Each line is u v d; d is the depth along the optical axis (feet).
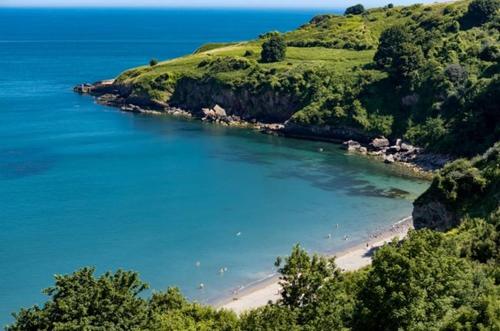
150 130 558.56
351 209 344.08
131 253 279.49
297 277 155.02
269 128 558.15
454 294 134.10
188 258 276.82
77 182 388.57
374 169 428.15
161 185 385.09
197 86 649.61
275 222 322.75
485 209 251.19
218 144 504.02
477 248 178.70
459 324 119.85
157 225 314.55
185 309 162.20
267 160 452.35
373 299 134.21
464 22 573.74
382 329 131.54
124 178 399.65
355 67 572.92
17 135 522.06
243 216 330.75
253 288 250.57
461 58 512.63
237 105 618.44
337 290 152.56
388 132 488.85
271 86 587.68
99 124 581.94
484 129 424.46
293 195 368.68
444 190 276.41
